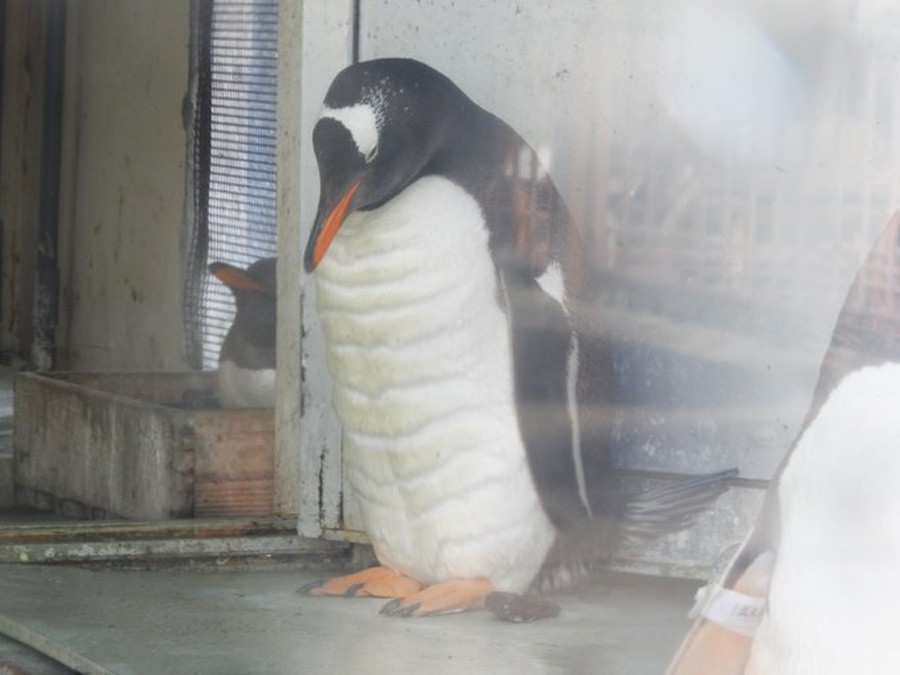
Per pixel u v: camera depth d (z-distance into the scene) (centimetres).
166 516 597
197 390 737
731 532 484
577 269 463
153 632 443
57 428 700
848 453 272
